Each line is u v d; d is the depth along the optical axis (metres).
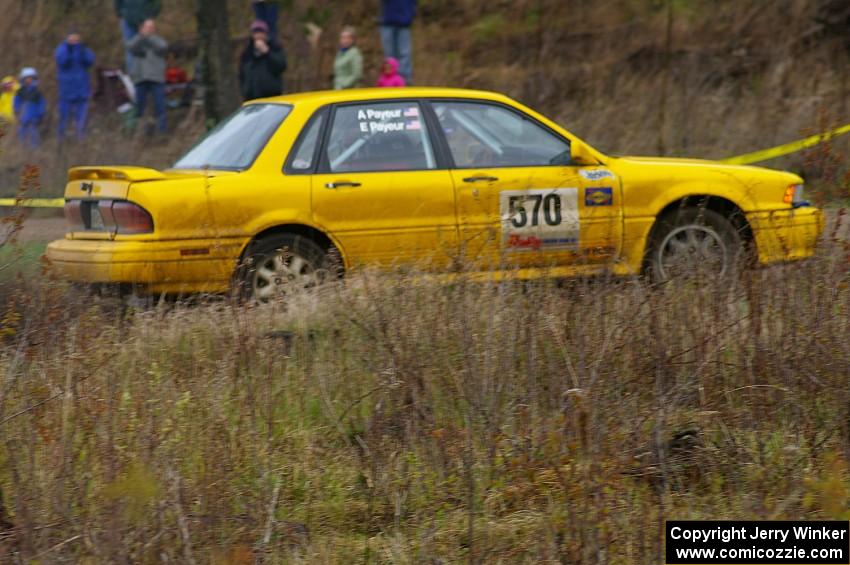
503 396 13.70
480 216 21.30
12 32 57.97
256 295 20.34
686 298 15.34
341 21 50.16
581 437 11.84
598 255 17.16
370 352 14.97
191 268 20.02
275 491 11.93
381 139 21.41
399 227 21.05
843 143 34.81
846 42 42.31
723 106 40.47
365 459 13.01
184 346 15.48
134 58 43.59
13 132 43.06
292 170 20.75
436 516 12.26
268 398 13.41
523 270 20.17
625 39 46.47
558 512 11.77
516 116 22.09
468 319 14.49
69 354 13.72
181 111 46.84
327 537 12.15
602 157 21.95
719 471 12.89
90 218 21.03
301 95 22.27
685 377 14.18
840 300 14.88
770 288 15.28
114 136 41.56
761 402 14.05
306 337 15.59
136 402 12.80
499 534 11.83
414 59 49.19
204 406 12.81
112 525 10.74
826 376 14.20
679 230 22.02
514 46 48.38
